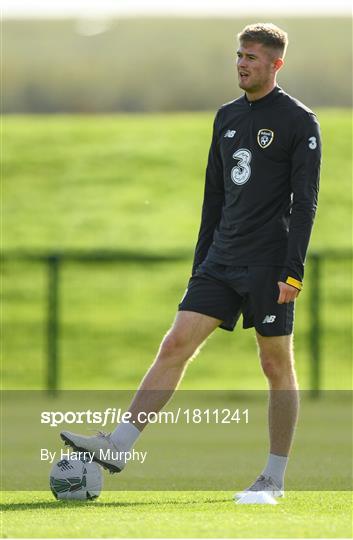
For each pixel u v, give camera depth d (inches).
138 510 897.5
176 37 6801.2
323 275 3909.9
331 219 4318.4
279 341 970.1
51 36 6820.9
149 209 4520.2
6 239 4180.6
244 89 960.9
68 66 6540.4
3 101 6215.6
